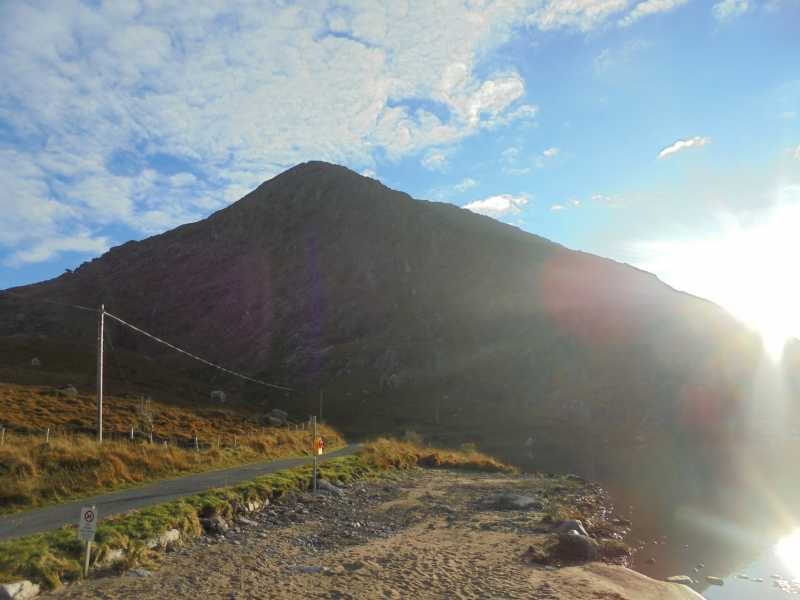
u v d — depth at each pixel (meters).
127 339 121.06
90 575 9.48
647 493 28.11
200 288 148.75
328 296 134.75
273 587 9.61
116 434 34.75
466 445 50.31
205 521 13.52
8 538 10.63
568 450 56.62
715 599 12.52
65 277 159.75
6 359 58.44
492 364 97.69
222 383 101.38
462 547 13.36
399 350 102.81
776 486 33.28
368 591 9.62
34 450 19.31
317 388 96.44
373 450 32.97
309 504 17.95
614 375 93.88
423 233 149.25
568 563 12.34
